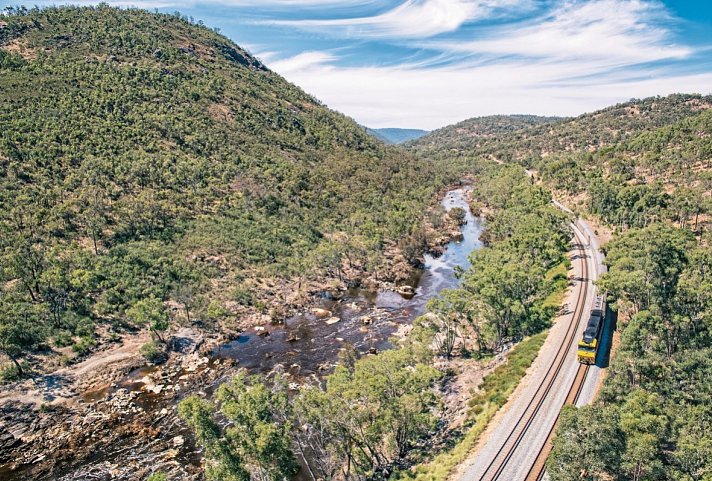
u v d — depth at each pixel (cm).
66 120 14700
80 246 10550
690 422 4331
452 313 8125
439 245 16212
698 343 6156
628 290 7262
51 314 8656
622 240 9556
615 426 3878
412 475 4722
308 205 16775
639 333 5894
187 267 11025
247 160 17562
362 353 8488
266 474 4322
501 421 5328
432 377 5322
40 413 6756
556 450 3900
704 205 11856
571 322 7788
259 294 11069
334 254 12706
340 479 5059
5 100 14575
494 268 8425
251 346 8969
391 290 12038
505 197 19512
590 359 6334
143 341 8838
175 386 7519
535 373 6350
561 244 11800
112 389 7431
